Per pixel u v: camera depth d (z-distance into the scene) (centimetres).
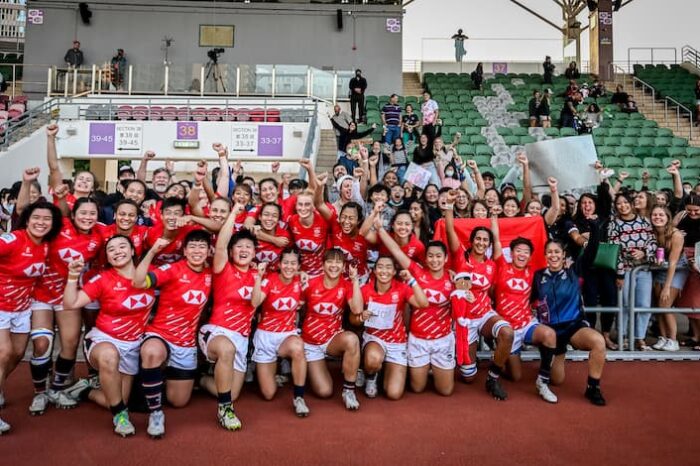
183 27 1980
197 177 499
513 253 509
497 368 478
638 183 1312
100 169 1745
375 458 352
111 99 1577
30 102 1847
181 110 1521
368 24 2020
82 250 439
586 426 410
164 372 415
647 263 593
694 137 1736
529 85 2066
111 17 1959
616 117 1747
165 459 345
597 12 2280
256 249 517
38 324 425
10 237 394
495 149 1546
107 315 408
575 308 493
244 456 352
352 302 463
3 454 348
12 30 3822
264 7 1997
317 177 537
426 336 481
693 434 396
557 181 639
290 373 524
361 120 1581
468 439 385
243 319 448
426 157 858
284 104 1638
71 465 334
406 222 503
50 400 441
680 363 577
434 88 2075
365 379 499
